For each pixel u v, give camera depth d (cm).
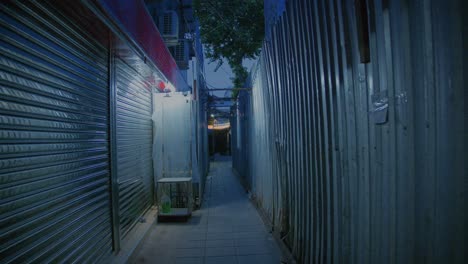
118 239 377
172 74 637
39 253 214
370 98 173
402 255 144
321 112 262
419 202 131
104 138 347
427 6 122
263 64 530
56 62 243
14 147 189
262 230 500
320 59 257
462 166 108
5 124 181
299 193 332
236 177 1162
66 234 254
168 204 558
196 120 686
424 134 126
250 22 977
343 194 217
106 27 304
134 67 475
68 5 247
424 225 128
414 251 135
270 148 489
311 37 280
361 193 188
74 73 276
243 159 942
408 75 136
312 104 282
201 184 754
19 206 194
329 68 237
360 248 190
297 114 333
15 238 189
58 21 247
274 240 449
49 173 230
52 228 233
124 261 348
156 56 476
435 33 118
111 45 359
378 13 161
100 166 333
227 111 1622
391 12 148
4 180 180
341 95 217
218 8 964
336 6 221
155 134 622
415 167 133
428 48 122
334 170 233
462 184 108
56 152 240
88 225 297
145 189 560
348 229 209
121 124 418
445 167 115
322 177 261
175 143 641
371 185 175
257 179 638
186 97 646
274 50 438
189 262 379
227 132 2525
